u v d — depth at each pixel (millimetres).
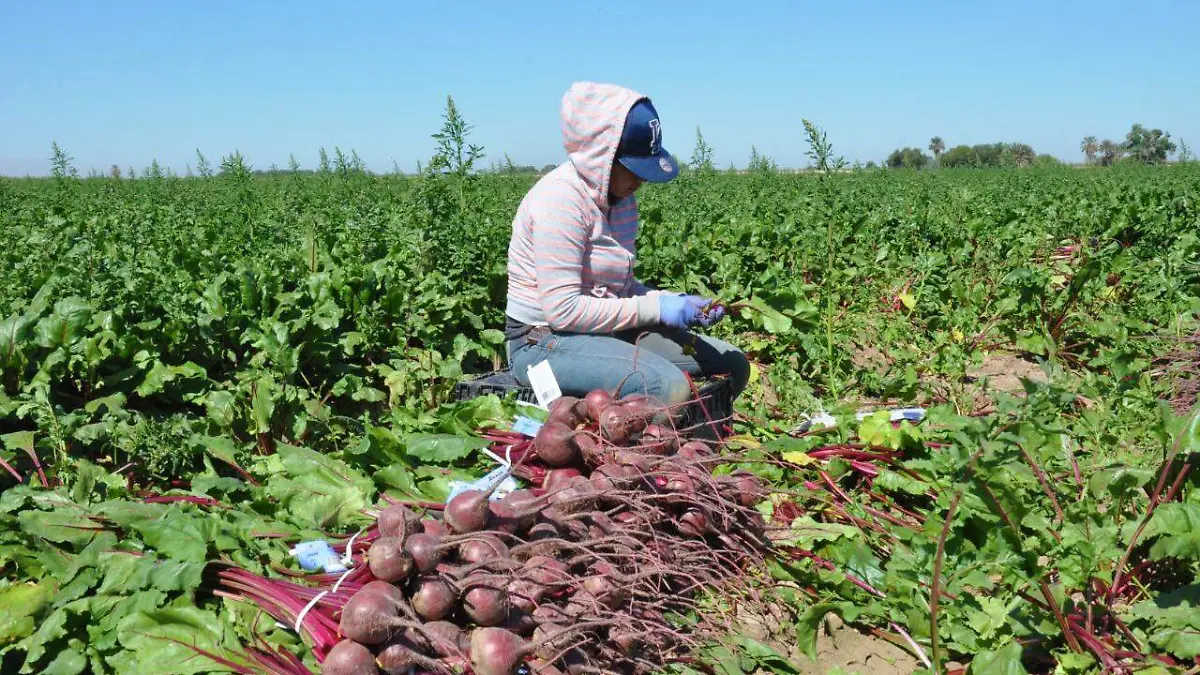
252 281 5664
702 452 3615
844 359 6168
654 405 3795
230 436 4453
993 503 2936
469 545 2746
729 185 24219
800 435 4699
